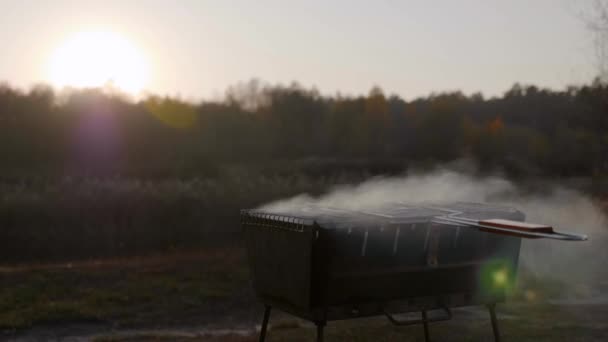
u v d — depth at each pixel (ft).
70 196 50.03
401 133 147.13
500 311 26.84
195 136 126.82
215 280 33.60
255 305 30.78
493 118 123.65
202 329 27.04
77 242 45.70
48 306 28.66
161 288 32.09
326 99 166.71
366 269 13.87
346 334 21.68
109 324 27.58
